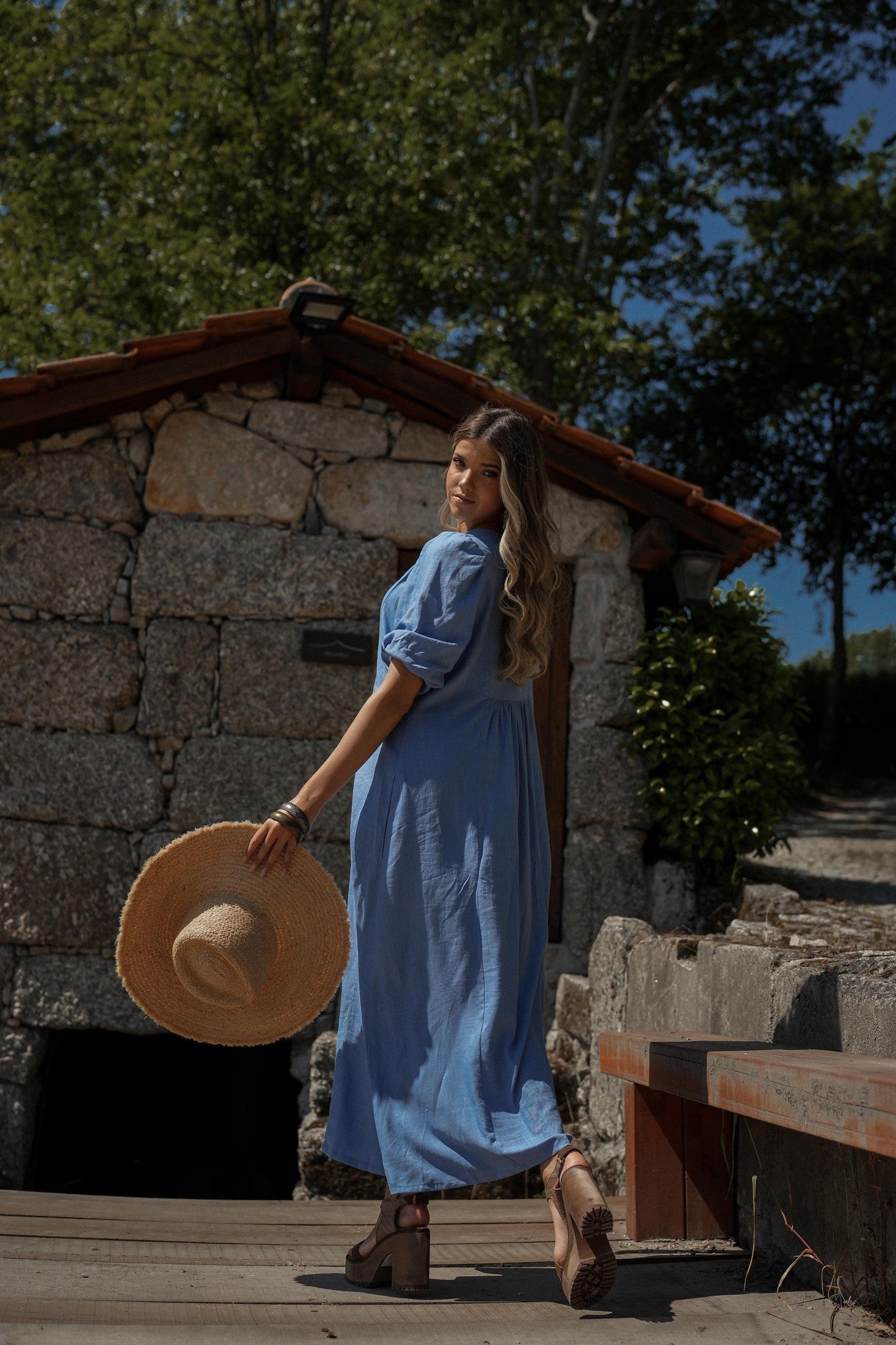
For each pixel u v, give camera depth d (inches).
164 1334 71.6
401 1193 82.8
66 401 219.6
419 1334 74.3
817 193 863.1
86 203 661.9
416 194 613.0
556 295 610.2
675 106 802.8
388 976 85.1
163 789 227.1
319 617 233.5
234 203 612.4
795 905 208.2
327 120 595.8
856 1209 87.7
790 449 874.8
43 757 223.1
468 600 85.5
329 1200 191.5
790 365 851.4
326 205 647.1
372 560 235.8
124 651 228.2
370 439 241.9
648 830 245.8
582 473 237.6
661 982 155.4
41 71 625.3
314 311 220.1
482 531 89.7
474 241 614.2
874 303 842.8
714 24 753.0
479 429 90.7
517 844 86.7
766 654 246.1
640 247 795.4
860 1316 81.4
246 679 229.8
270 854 84.5
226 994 83.9
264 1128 301.6
